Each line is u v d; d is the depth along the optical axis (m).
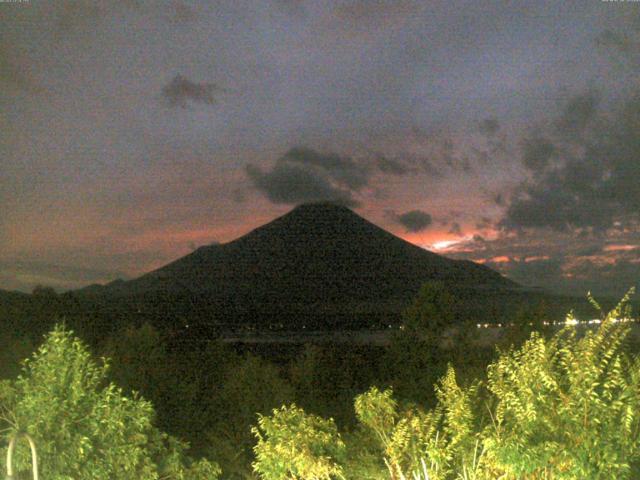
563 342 7.14
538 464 6.71
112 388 7.78
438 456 8.16
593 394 6.70
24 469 6.93
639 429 6.80
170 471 8.52
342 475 8.77
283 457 8.21
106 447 7.56
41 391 7.43
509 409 7.18
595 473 6.58
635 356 7.08
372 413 8.98
